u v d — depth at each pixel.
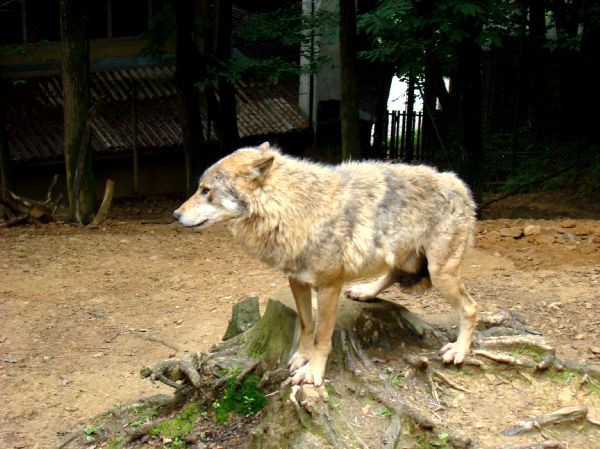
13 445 5.42
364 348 4.78
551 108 17.62
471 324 4.64
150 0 18.27
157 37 15.66
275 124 18.22
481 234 9.57
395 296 7.39
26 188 16.34
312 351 4.53
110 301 8.19
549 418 4.09
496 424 4.12
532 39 16.06
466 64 12.78
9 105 16.83
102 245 10.34
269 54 19.28
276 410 4.29
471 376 4.59
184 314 7.78
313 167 4.42
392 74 18.09
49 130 16.44
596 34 16.14
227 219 4.28
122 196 17.66
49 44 17.56
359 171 4.52
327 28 15.95
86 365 6.74
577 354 5.73
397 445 4.00
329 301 4.28
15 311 7.87
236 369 4.95
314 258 4.21
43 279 8.84
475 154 13.09
